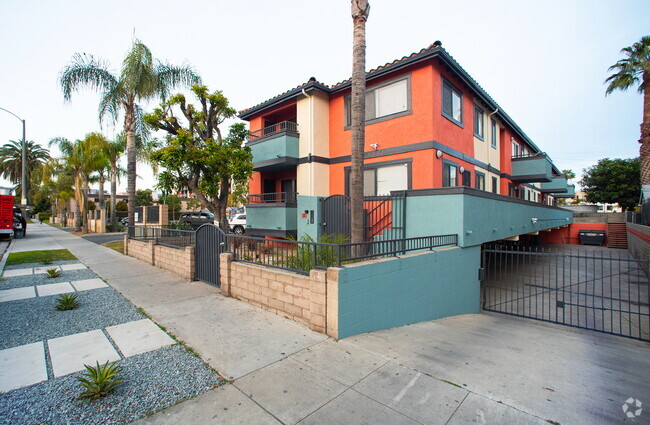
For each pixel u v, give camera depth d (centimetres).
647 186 1548
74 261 1076
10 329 462
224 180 1214
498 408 284
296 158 1267
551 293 1067
